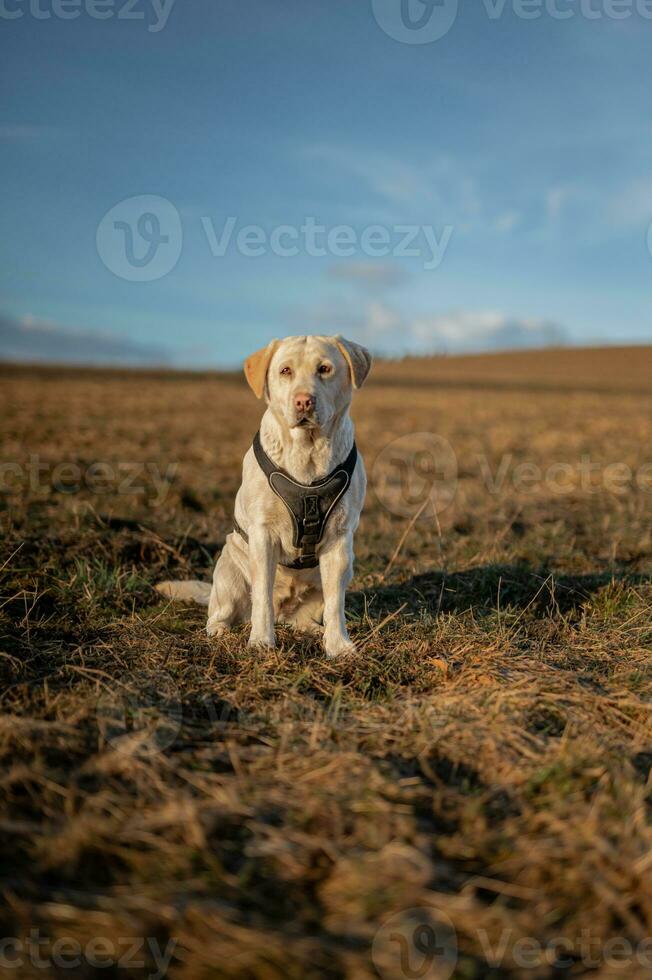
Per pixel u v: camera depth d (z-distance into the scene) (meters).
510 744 2.58
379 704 2.98
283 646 3.68
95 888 1.87
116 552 5.38
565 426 18.50
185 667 3.36
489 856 2.01
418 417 21.00
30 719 2.66
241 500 3.97
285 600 4.20
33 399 23.27
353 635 3.89
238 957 1.64
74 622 4.00
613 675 3.28
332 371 3.64
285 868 1.94
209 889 1.85
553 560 5.65
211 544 6.02
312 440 3.56
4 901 1.80
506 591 4.77
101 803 2.15
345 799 2.21
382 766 2.42
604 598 4.46
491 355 73.88
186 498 8.00
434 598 4.75
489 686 3.06
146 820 2.07
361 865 1.89
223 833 2.08
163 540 5.84
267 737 2.69
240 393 30.75
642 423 19.30
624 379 52.44
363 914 1.78
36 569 4.76
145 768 2.36
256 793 2.25
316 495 3.60
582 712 2.86
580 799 2.25
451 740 2.61
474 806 2.16
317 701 3.04
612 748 2.61
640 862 1.94
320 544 3.76
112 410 20.34
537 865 1.96
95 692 3.00
